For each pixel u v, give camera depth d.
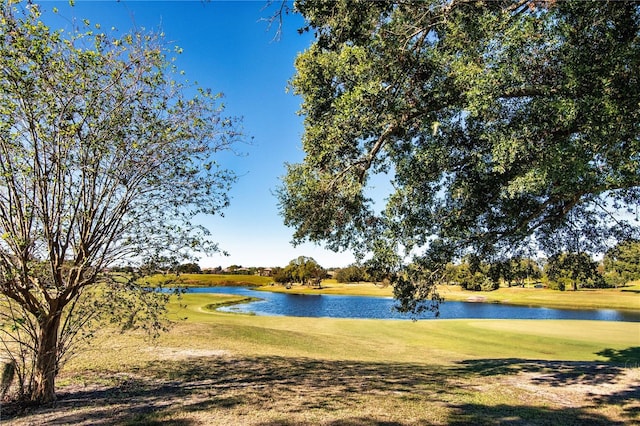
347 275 128.12
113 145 7.56
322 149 9.38
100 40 7.20
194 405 7.13
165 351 12.79
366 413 6.86
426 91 8.11
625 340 19.91
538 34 6.13
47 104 6.72
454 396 8.26
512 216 9.12
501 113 7.87
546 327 24.45
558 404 7.73
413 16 7.39
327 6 7.46
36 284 6.95
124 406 7.04
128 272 7.76
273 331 19.36
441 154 9.77
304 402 7.49
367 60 7.71
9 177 6.46
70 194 7.23
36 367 7.27
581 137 6.65
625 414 7.08
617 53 5.69
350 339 19.70
